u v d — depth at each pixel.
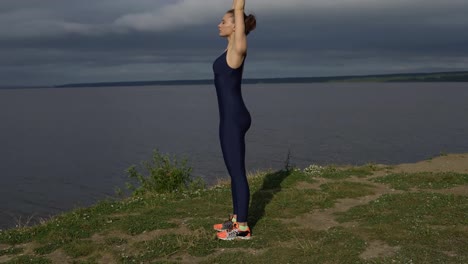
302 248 6.43
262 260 6.12
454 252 6.16
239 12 6.38
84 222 8.07
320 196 9.57
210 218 8.23
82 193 38.34
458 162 14.62
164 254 6.48
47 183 43.78
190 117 132.62
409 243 6.52
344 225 7.63
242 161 6.88
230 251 6.53
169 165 12.86
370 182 11.42
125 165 51.91
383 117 110.19
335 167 14.08
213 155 53.69
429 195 9.30
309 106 171.38
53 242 7.09
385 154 50.28
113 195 36.16
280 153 52.78
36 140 84.50
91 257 6.52
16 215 31.39
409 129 79.31
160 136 80.62
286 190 10.36
